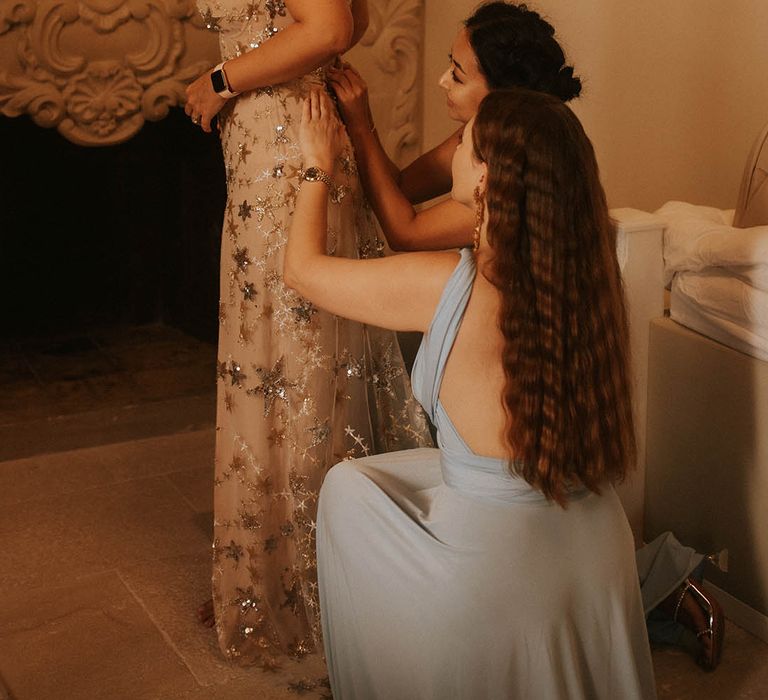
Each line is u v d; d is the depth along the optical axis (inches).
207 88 93.3
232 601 100.3
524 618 70.5
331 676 84.9
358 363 98.0
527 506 71.1
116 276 193.3
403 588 73.4
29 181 182.1
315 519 98.2
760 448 99.0
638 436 111.1
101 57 134.2
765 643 101.7
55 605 110.0
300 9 86.8
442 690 72.2
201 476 141.0
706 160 150.5
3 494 135.2
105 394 166.7
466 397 71.1
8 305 188.1
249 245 93.5
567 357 69.3
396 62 150.5
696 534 108.7
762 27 140.1
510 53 89.3
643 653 79.1
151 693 95.4
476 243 73.5
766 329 96.4
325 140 88.1
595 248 70.2
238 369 96.0
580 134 70.5
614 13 151.9
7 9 127.6
